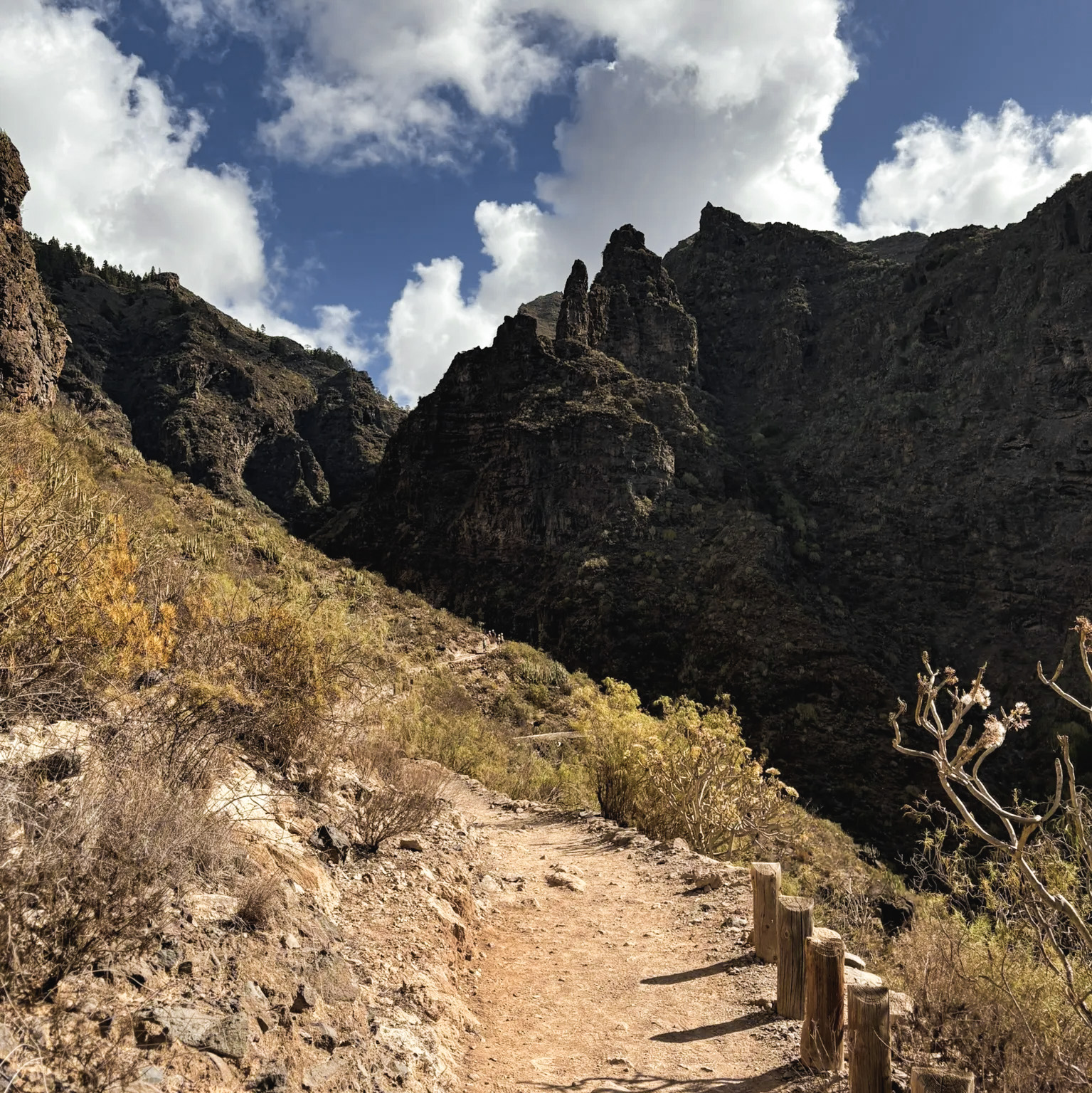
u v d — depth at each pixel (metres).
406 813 6.35
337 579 28.94
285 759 5.80
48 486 4.59
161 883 3.00
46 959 2.33
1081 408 89.62
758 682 63.53
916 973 4.72
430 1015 3.72
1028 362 96.56
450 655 28.53
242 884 3.52
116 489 17.00
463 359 114.94
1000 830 32.94
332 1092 2.66
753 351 145.50
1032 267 103.44
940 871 5.19
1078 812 3.08
